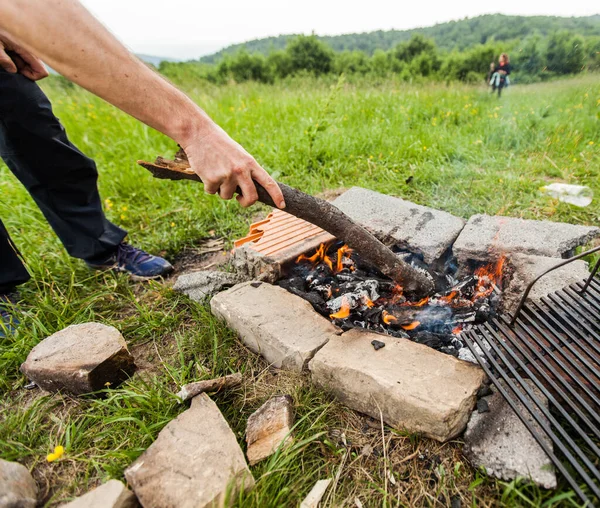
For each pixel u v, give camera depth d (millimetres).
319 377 1416
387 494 1145
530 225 2000
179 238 2520
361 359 1378
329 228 1479
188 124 1162
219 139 1194
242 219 2738
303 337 1523
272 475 1174
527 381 1302
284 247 2070
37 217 2779
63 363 1460
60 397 1482
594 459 1141
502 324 1480
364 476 1201
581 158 3160
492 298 1742
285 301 1724
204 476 1110
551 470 1068
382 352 1407
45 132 1769
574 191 2627
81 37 984
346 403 1388
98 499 1048
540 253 1816
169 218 2812
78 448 1310
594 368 1244
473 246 1902
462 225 2109
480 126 4020
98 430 1370
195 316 1831
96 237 2107
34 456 1293
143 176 3271
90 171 1981
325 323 1605
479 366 1334
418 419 1224
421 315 1717
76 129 4324
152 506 1057
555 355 1383
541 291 1567
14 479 1118
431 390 1241
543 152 3330
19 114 1676
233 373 1521
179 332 1794
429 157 3371
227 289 1964
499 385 1245
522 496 1031
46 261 2293
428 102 5125
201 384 1395
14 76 1615
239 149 1220
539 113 4105
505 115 4297
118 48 1049
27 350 1672
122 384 1552
